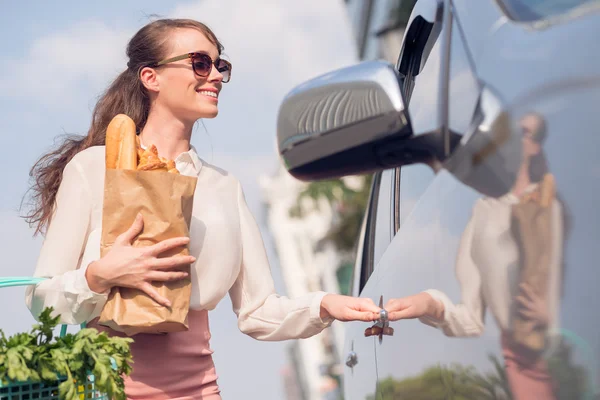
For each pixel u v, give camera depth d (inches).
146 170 101.6
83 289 100.0
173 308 100.4
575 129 56.9
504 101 63.4
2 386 81.7
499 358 60.2
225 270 111.6
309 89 72.5
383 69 70.8
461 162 67.4
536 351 56.5
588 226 54.2
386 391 87.4
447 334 68.3
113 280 99.0
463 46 73.5
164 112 117.3
